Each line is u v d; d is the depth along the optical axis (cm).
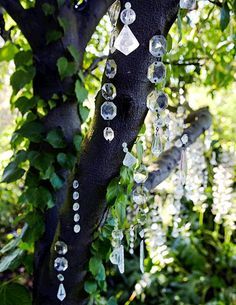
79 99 104
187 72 150
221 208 174
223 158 205
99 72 163
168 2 69
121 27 70
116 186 81
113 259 84
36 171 104
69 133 104
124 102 74
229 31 147
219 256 310
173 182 153
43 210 102
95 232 87
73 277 91
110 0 109
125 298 288
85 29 107
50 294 95
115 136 76
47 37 101
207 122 164
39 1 101
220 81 179
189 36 153
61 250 87
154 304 300
